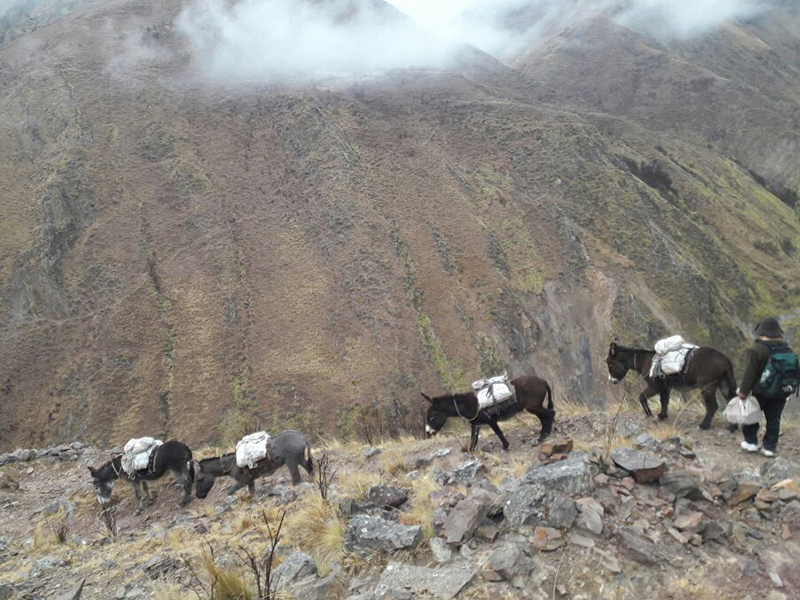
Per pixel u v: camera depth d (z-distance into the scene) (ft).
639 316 226.99
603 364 213.87
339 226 235.81
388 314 200.85
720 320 249.34
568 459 20.26
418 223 246.88
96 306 208.64
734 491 18.31
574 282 240.94
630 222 277.03
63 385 183.42
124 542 29.43
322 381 177.58
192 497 38.50
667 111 556.51
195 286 213.05
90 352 191.21
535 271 240.73
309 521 21.21
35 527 37.58
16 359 191.93
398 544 17.12
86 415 172.24
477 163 303.48
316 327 197.06
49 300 211.41
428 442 34.50
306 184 265.95
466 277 227.61
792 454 22.36
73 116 278.05
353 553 17.75
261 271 221.25
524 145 316.81
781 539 15.85
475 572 15.08
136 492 39.27
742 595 13.79
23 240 226.38
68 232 231.30
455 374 188.14
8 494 45.39
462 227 248.73
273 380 178.09
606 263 254.06
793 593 13.73
